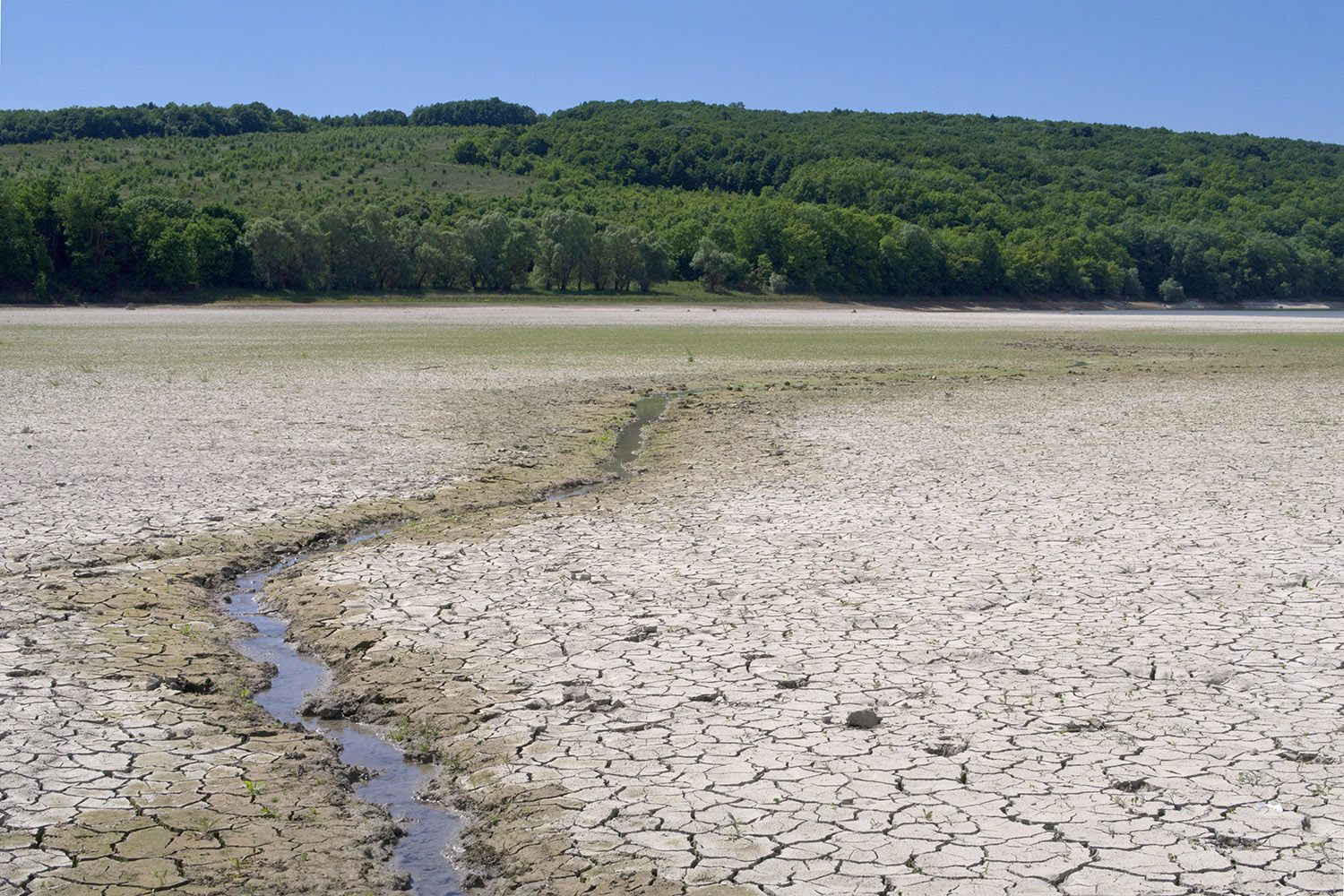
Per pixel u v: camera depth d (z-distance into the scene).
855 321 80.69
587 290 113.75
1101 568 11.09
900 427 23.06
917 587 10.42
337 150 192.88
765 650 8.57
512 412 25.44
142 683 7.95
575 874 5.22
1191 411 26.03
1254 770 6.25
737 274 117.88
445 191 160.75
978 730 6.90
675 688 7.74
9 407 23.94
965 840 5.47
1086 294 138.88
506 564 11.48
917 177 180.50
